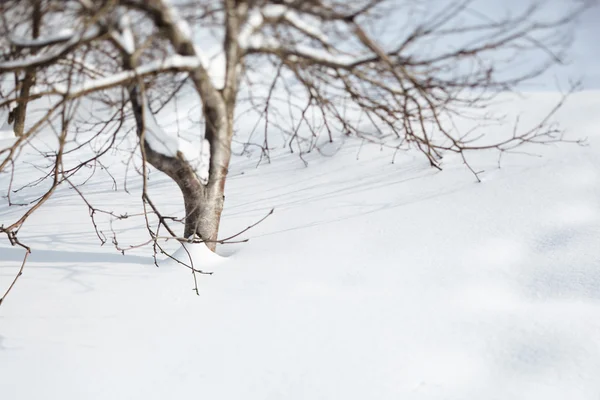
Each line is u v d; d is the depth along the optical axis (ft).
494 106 24.20
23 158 25.03
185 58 11.08
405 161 20.26
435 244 14.43
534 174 17.70
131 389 9.45
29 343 10.47
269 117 26.73
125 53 10.34
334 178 19.81
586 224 14.62
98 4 10.03
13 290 12.48
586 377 9.48
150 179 21.89
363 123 24.62
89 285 12.82
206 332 11.02
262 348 10.49
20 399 9.10
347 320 11.33
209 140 13.21
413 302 11.92
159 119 25.94
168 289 12.72
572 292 11.87
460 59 11.18
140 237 16.20
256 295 12.41
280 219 16.97
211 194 13.73
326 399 9.20
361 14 10.64
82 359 10.11
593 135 19.89
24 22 10.65
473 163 19.15
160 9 10.31
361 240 15.03
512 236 14.48
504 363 9.96
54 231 16.63
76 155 24.99
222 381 9.66
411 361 10.05
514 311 11.48
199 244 14.14
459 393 9.29
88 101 27.50
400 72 11.50
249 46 11.67
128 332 10.97
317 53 11.39
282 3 10.28
